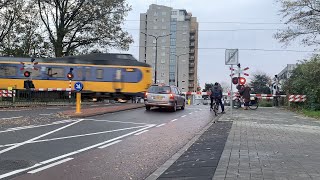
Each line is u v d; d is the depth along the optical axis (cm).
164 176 701
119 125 1515
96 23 4462
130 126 1493
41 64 3409
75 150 984
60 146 1034
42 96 2989
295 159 823
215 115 2066
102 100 3459
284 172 698
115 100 3438
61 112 1941
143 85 3422
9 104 2539
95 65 3428
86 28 4500
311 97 2667
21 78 3384
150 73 3472
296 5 2736
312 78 2800
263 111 2586
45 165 810
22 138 1143
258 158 833
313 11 2738
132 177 729
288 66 4944
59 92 3036
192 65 10044
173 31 9788
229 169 724
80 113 1853
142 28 9444
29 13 4325
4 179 693
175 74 9869
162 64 9656
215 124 1598
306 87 2848
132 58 3478
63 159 873
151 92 2266
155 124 1585
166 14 9594
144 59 9469
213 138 1170
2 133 1227
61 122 1560
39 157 889
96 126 1466
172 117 1905
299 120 1870
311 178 653
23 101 2839
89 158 891
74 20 4459
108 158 896
